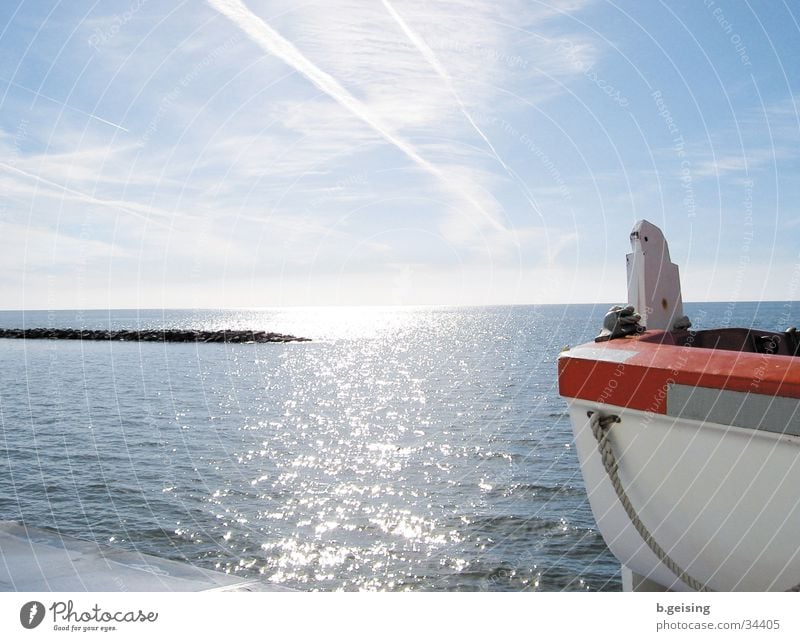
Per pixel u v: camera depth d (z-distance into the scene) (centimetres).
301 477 1581
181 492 1438
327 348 6750
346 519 1256
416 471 1628
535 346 5881
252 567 1028
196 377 4081
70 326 12419
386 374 4134
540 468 1594
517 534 1141
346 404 2892
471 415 2464
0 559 261
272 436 2131
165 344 7131
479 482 1492
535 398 2809
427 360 5034
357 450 1897
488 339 7319
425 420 2406
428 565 1020
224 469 1659
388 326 12888
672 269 357
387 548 1098
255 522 1234
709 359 216
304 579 984
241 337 7981
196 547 1109
